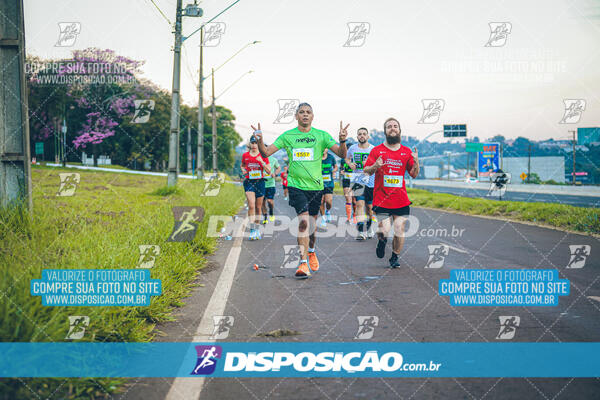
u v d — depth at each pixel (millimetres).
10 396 2762
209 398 2975
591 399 2871
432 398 2930
